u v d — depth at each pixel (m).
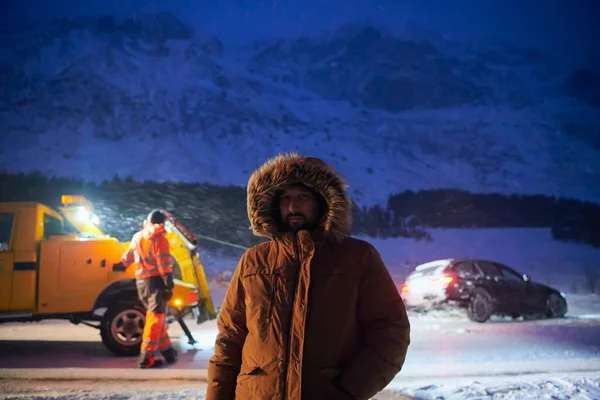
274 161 2.92
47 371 7.25
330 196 2.75
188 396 6.00
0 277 8.54
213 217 24.30
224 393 2.73
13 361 8.09
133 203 25.83
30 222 8.77
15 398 5.89
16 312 8.53
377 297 2.67
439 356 8.41
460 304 12.30
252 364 2.57
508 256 24.77
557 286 18.94
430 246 25.81
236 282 2.79
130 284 8.56
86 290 8.62
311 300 2.58
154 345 7.53
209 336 10.56
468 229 29.16
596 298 16.53
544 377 6.75
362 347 2.61
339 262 2.65
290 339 2.52
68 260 8.69
